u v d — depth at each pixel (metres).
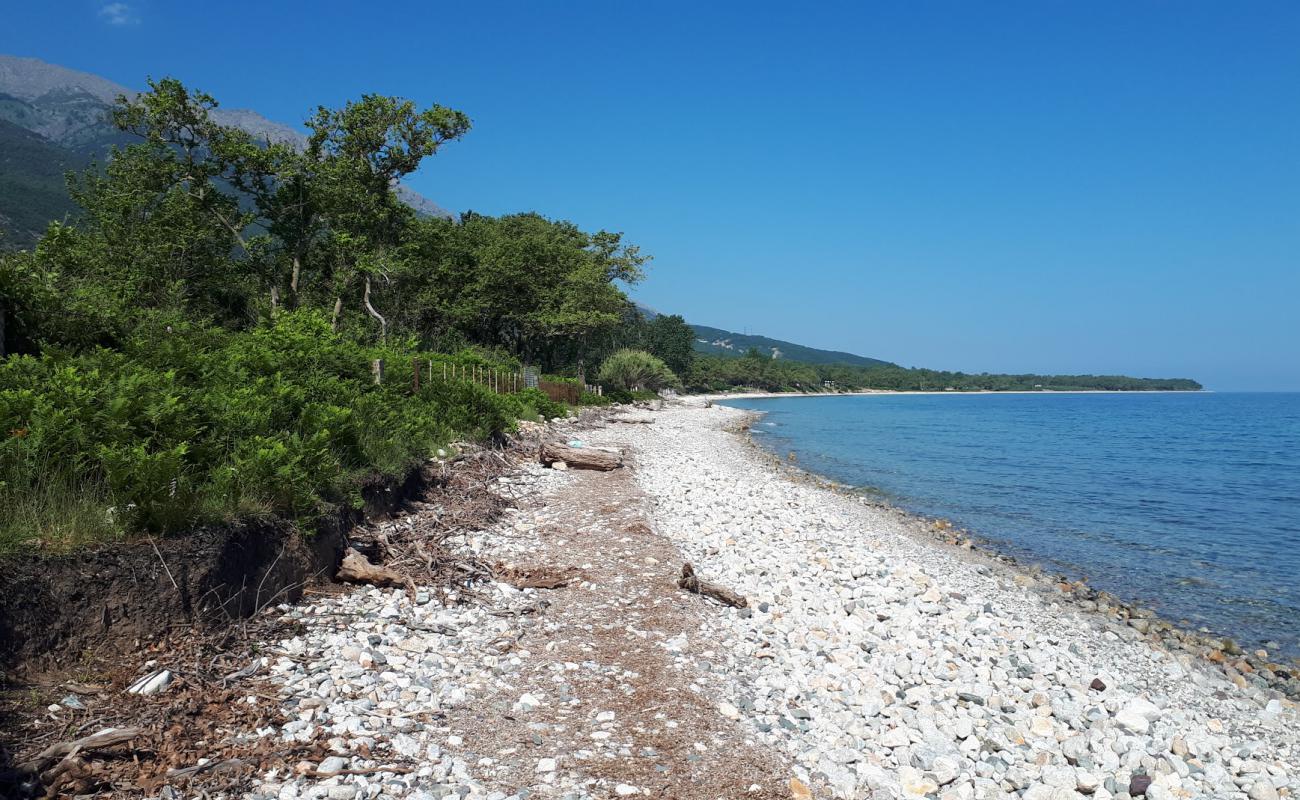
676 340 124.81
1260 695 8.81
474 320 50.78
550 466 17.98
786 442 43.50
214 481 6.98
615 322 56.16
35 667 4.72
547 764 4.90
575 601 8.34
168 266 30.16
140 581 5.47
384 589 7.88
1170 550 16.64
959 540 17.06
